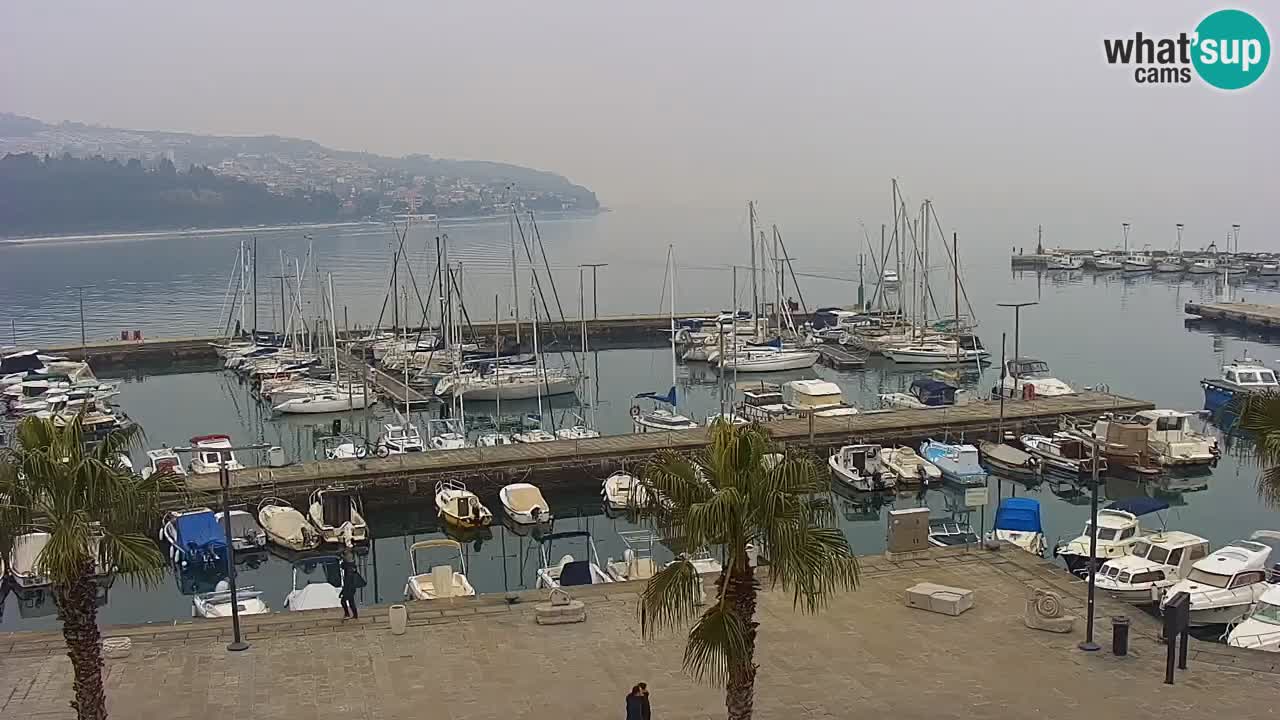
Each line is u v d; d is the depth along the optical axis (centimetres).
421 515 5450
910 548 3191
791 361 9538
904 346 9969
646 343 11838
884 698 2266
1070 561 3994
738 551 1642
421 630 2702
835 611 2775
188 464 5922
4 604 3988
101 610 4034
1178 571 3622
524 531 5069
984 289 16425
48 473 1739
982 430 6438
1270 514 5109
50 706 2264
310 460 6600
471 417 7875
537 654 2545
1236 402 4684
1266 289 15900
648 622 2733
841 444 6166
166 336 12175
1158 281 17262
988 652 2500
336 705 2270
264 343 10819
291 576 4478
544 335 11950
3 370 9112
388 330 11912
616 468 5762
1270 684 2298
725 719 2184
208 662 2506
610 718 2202
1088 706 2203
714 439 1688
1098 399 7000
